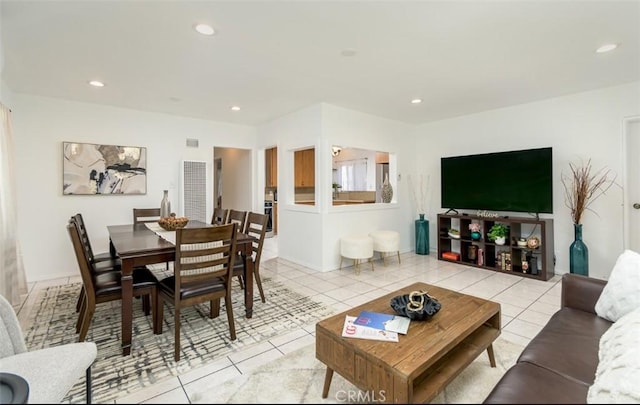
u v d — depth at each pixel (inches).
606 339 58.1
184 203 191.2
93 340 91.1
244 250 108.3
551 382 49.1
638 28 90.1
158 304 94.3
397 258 197.5
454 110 179.9
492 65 116.6
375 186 320.5
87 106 162.6
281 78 128.7
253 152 226.5
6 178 120.3
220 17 83.7
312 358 81.2
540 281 147.6
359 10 81.0
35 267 151.3
